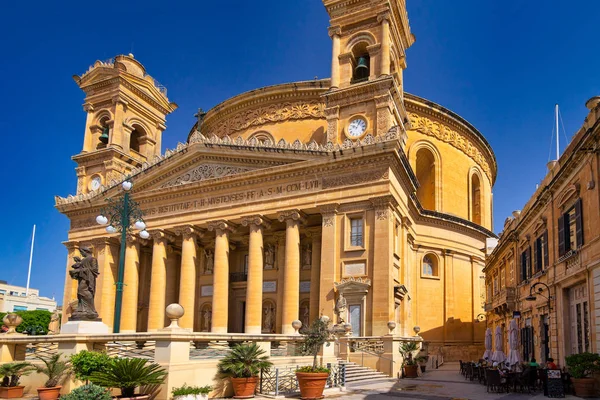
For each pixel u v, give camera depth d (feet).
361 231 114.62
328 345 84.23
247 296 122.93
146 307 155.02
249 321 120.67
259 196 126.93
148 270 157.99
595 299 69.56
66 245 157.17
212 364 62.90
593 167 69.77
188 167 141.49
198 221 134.10
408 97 167.43
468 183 185.88
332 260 114.11
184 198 138.41
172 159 141.59
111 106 169.99
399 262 122.72
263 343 74.08
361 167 115.85
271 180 126.21
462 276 166.71
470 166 189.16
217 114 182.09
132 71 174.50
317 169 120.26
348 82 128.67
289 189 123.54
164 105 185.37
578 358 69.00
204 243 150.20
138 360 53.57
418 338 122.83
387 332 105.09
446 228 164.35
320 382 65.31
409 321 139.44
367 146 113.80
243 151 130.52
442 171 174.60
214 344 68.95
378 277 108.68
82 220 158.10
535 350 102.83
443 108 176.04
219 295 126.93
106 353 60.44
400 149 115.65
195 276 135.33
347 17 133.18
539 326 98.48
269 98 167.02
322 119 158.10
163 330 58.23
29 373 61.77
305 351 74.64
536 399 68.13
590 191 70.95
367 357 100.32
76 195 164.35
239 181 129.80
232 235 144.56
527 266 109.91
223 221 130.21
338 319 109.19
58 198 162.71
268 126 166.20
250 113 171.32
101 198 153.58
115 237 150.61
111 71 168.86
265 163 128.67
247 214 127.03
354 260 112.47
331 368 77.71
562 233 83.97
